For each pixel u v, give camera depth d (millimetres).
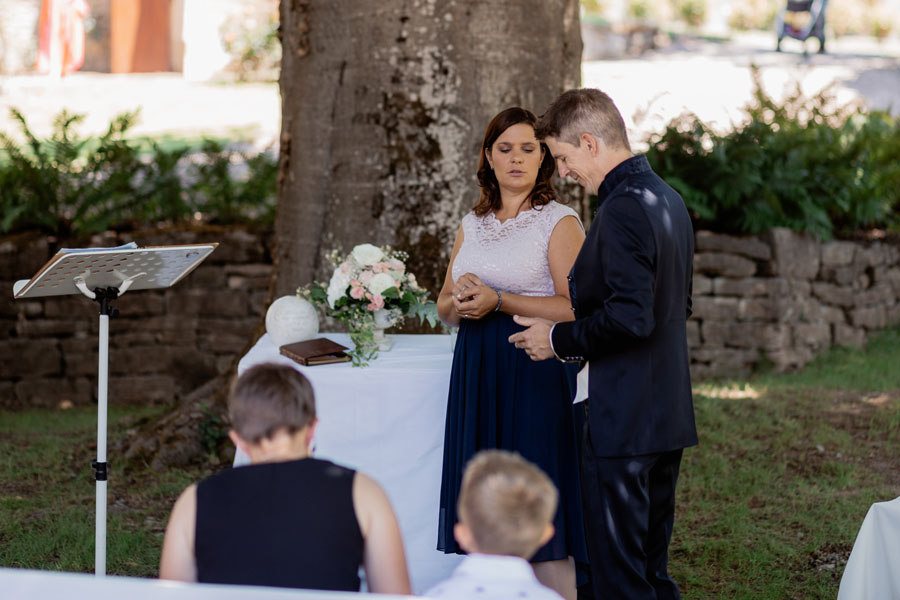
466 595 1900
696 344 7883
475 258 3625
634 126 8930
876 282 8688
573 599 3457
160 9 16547
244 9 15430
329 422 3730
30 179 7656
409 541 3754
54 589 1916
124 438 5969
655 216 2910
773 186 8008
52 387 7688
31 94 14141
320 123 5422
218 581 2074
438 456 3736
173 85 15000
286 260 5637
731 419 6430
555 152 3104
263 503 2107
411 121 5207
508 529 1916
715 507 4957
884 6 21531
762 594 3959
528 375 3455
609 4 21625
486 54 5180
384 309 3828
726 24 21984
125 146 8016
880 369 7816
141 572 4250
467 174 5254
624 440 2996
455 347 3617
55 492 5285
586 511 3102
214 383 5996
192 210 8109
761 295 7879
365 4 5199
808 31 17047
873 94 14070
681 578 4156
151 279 3602
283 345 3941
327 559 2088
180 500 2152
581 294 3043
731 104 12961
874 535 2961
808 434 6102
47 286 3328
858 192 8492
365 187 5297
